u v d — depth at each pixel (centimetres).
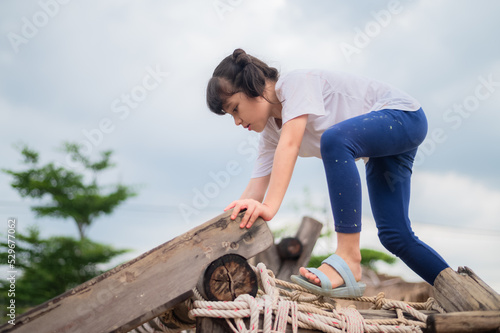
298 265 451
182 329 185
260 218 152
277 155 169
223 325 141
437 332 142
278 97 181
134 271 140
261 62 183
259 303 141
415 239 185
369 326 150
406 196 192
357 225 161
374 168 192
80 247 1285
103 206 1370
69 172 1405
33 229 1240
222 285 143
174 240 144
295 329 142
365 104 185
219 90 178
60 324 134
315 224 461
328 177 164
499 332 142
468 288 163
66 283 1255
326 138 165
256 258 447
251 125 183
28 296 1209
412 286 287
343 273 158
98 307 136
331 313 151
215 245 146
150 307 138
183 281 141
